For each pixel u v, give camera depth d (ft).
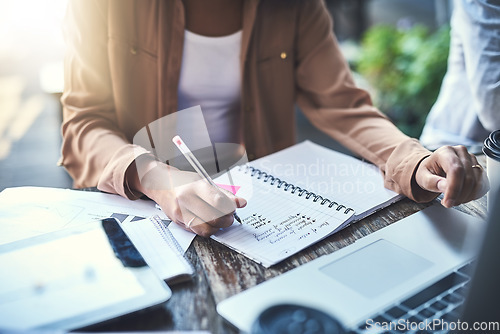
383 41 9.25
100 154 2.90
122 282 1.80
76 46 3.32
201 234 2.25
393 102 8.93
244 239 2.23
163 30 3.42
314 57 3.79
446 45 8.36
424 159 2.52
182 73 3.61
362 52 9.91
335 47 3.84
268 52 3.75
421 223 2.30
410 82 8.64
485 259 1.35
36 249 1.98
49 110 10.61
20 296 1.70
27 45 13.42
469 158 2.41
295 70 3.93
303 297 1.76
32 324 1.59
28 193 2.70
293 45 3.82
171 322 1.70
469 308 1.42
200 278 1.96
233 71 3.70
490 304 1.37
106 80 3.39
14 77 12.39
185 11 3.49
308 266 1.95
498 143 2.32
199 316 1.73
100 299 1.71
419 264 1.96
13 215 2.44
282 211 2.46
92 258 1.93
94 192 2.76
